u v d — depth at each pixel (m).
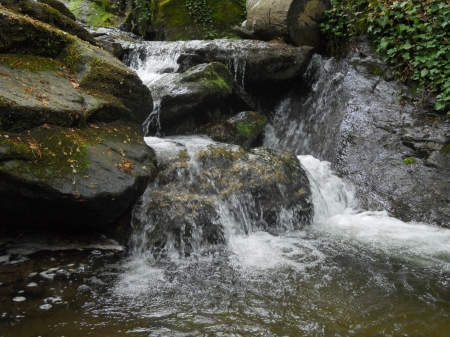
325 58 8.20
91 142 4.35
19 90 4.12
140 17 11.30
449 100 6.43
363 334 3.20
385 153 6.44
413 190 5.90
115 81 4.96
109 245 4.44
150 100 5.29
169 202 4.80
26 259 4.03
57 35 4.92
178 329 3.19
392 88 7.12
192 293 3.73
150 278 3.96
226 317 3.38
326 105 7.58
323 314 3.46
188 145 5.82
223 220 4.83
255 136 6.87
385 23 7.29
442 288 3.92
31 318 3.22
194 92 6.29
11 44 4.50
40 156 3.89
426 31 6.80
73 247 4.32
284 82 7.83
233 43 7.73
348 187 6.25
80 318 3.27
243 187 5.24
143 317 3.33
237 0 10.28
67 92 4.50
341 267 4.30
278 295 3.73
